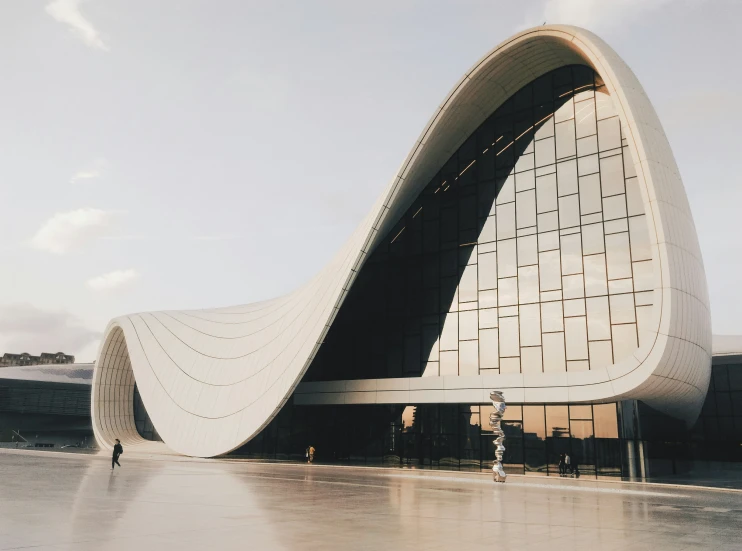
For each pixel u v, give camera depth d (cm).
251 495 1669
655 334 2534
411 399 3328
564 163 3238
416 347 3497
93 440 7969
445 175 3634
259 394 3691
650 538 1048
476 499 1711
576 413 2884
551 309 3109
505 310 3250
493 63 3128
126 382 5375
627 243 2969
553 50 3156
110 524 1085
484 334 3291
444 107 3141
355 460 3494
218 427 3866
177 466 3045
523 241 3278
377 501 1569
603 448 2788
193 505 1412
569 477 2834
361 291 3728
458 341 3369
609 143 3117
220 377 4138
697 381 2902
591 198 3114
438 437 3253
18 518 1134
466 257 3447
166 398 4391
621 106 2731
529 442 2973
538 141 3350
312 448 3516
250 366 3953
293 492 1773
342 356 3709
